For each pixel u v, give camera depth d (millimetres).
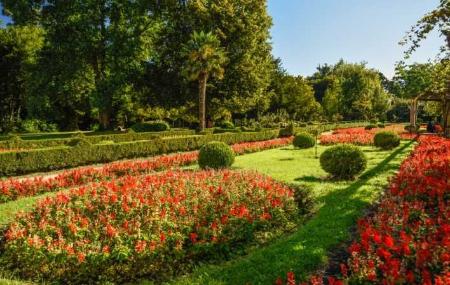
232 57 34438
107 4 33375
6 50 40219
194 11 33688
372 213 7129
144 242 5148
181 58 34562
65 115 45031
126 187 7180
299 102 57469
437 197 6234
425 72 23594
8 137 25969
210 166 12844
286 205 7367
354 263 3848
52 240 5402
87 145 15930
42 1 31828
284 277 4406
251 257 5191
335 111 64500
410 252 3787
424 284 3012
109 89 31844
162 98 34438
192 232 5691
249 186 7840
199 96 31875
